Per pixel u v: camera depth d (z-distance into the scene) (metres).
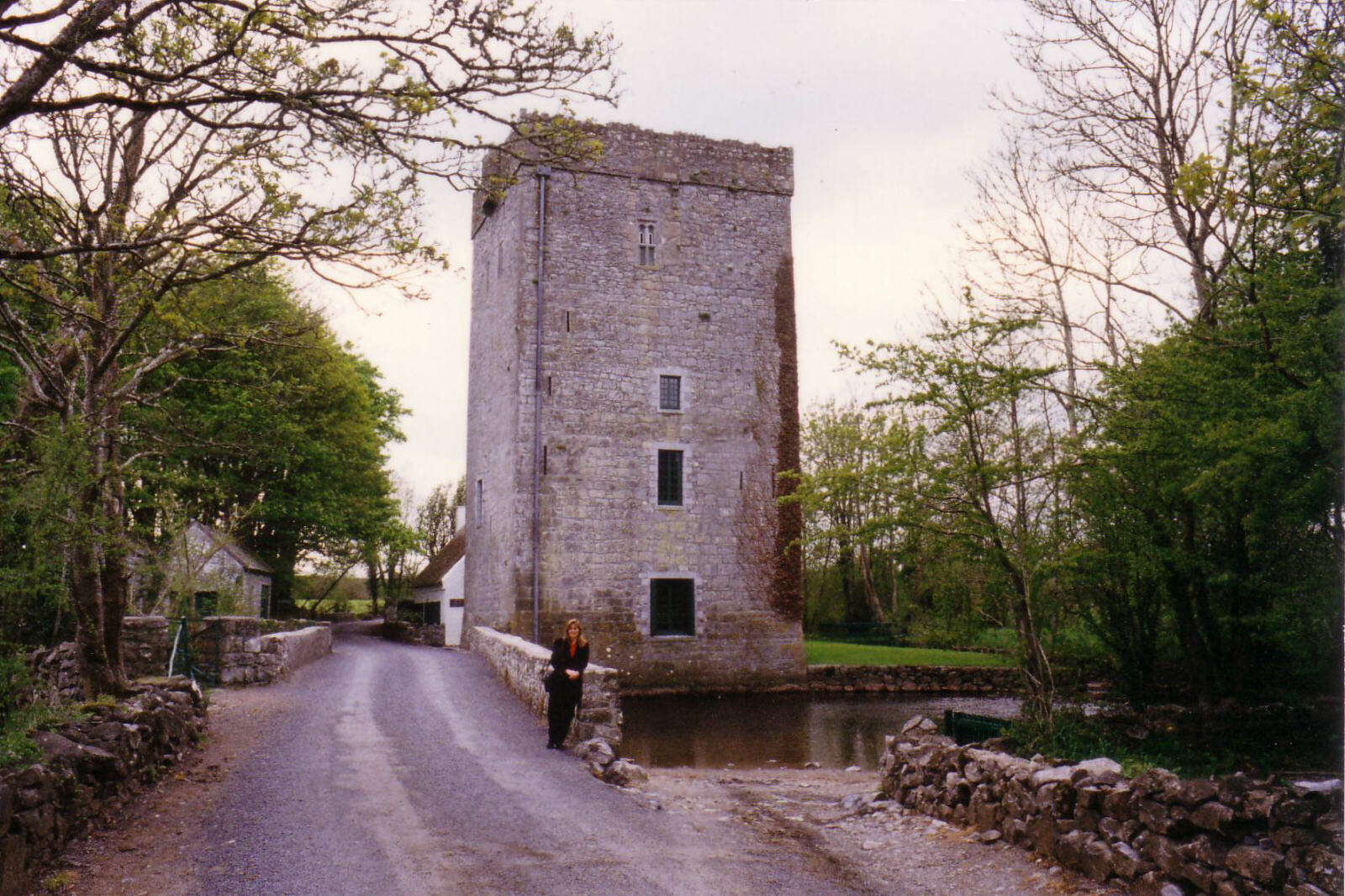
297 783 9.74
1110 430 12.62
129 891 6.43
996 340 11.51
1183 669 15.98
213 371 26.20
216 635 17.48
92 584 10.35
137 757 8.77
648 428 28.98
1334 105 7.91
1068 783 7.32
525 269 28.52
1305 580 12.89
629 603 28.16
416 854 7.46
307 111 6.86
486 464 31.78
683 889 6.86
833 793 11.50
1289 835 5.57
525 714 15.28
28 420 10.07
